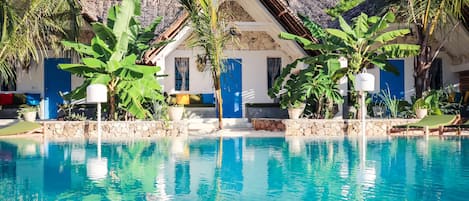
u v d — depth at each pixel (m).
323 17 23.53
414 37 22.83
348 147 13.83
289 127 17.78
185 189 7.83
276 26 21.62
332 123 17.84
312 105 20.00
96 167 10.20
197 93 23.12
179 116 18.62
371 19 18.75
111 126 17.36
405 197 7.19
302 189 7.82
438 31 21.52
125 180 8.62
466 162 10.67
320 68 19.09
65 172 9.51
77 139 16.41
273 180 8.61
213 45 18.47
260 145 14.50
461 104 20.80
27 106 20.64
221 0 21.78
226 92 23.56
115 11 17.67
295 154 12.32
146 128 17.52
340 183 8.29
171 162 10.92
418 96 19.44
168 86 23.02
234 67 23.70
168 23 21.36
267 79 23.81
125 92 17.02
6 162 10.93
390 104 19.70
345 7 22.31
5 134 16.88
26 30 16.86
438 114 18.67
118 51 17.31
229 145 14.52
